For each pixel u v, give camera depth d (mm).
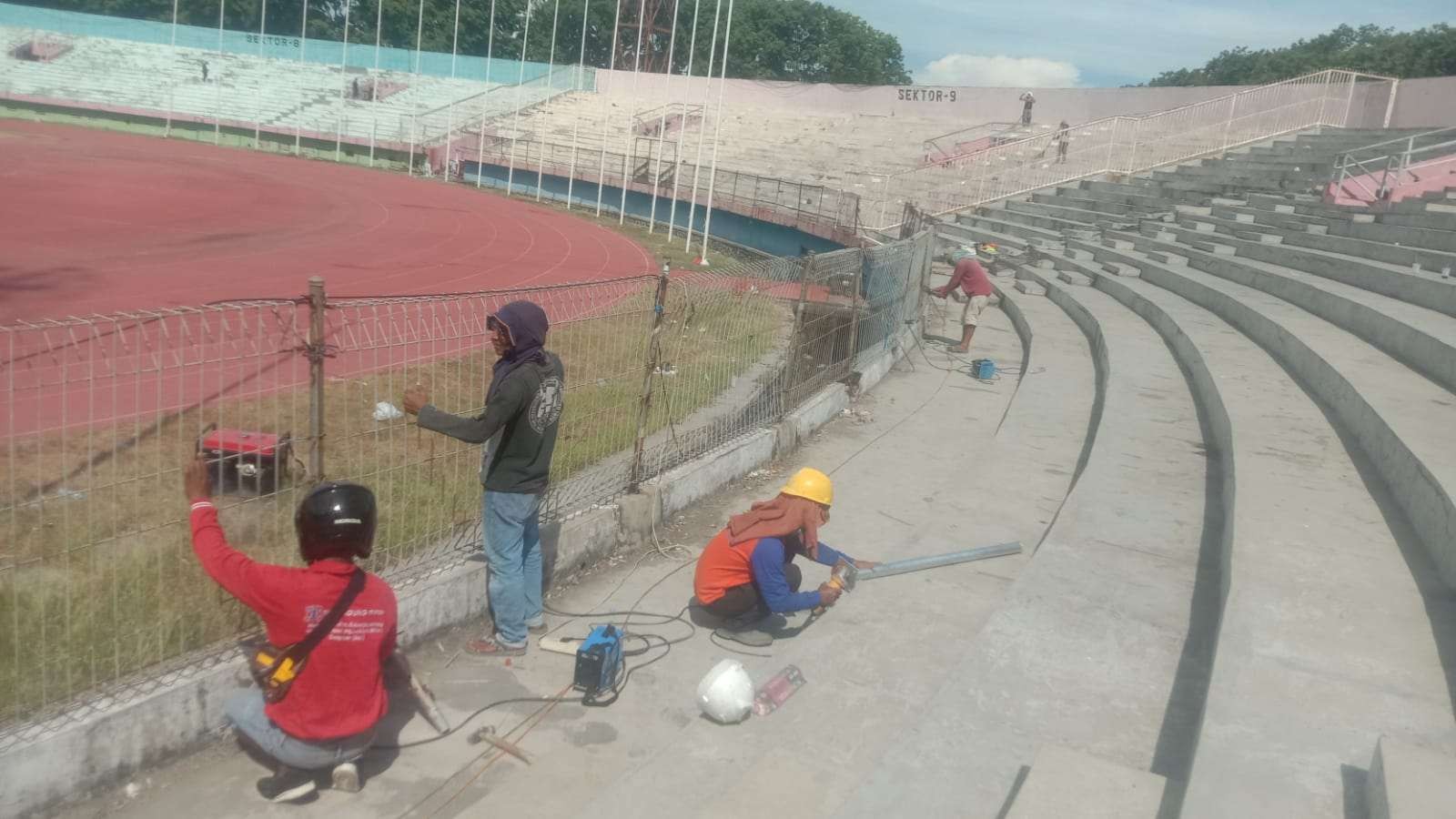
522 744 4715
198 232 23234
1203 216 22250
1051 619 5332
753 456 8867
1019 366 14516
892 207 32281
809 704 4965
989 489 8406
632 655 5605
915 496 8570
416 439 7008
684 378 8391
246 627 4891
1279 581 5137
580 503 6926
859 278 11688
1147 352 13039
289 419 7254
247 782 4266
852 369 11758
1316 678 4203
